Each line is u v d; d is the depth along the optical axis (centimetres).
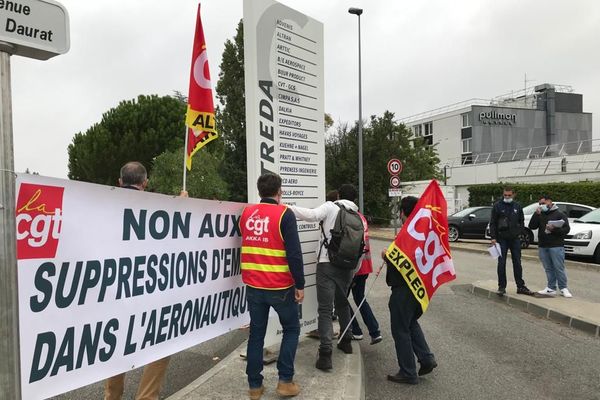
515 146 6166
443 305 852
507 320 743
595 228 1296
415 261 474
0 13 215
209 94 473
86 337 298
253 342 416
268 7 520
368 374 514
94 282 302
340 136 3192
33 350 267
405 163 3177
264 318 418
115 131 2477
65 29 240
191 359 575
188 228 383
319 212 496
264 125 519
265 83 519
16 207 252
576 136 6675
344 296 519
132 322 332
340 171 3019
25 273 260
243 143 2702
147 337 346
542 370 523
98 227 303
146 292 343
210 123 475
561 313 730
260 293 409
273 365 512
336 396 425
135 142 2409
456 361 554
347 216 494
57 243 277
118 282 319
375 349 602
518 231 875
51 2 234
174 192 1941
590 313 726
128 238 326
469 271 1242
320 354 491
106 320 312
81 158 2520
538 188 2355
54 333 278
